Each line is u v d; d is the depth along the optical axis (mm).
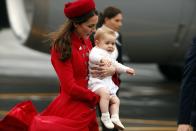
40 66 49312
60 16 33844
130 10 34562
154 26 35312
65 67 13898
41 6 33812
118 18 19844
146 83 42469
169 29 35688
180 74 43188
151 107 33375
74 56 14070
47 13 33875
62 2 33688
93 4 14141
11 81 40438
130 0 34312
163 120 30094
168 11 35156
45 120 14055
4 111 30297
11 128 14633
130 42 35781
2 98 34188
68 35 13977
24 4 37406
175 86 41406
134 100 35500
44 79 41906
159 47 36438
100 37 15023
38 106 32094
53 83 40281
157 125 28797
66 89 13961
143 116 30828
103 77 14680
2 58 53938
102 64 14562
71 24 14094
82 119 14117
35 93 36219
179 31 35938
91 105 14234
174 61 38000
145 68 50062
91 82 14633
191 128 14461
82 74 14336
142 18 34906
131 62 37812
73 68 14117
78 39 14250
